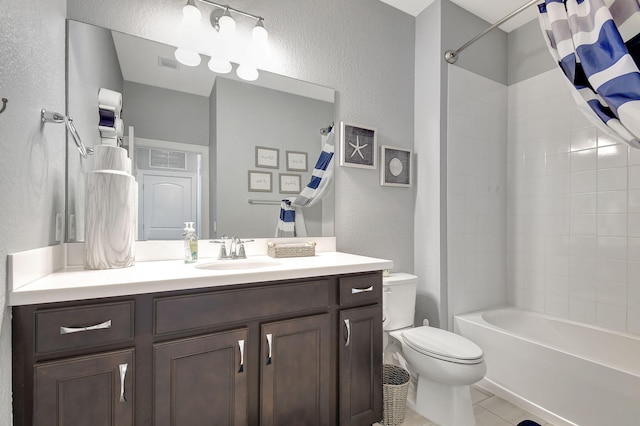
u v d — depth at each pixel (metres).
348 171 2.01
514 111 2.50
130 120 1.40
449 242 2.18
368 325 1.40
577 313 2.11
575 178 2.13
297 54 1.82
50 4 1.08
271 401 1.14
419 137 2.29
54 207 1.11
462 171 2.25
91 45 1.31
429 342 1.64
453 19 2.22
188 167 1.51
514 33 2.52
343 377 1.31
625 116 1.14
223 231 1.59
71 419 0.83
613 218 1.95
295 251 1.61
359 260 1.49
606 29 1.19
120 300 0.91
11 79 0.78
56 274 1.03
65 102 1.24
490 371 1.92
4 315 0.75
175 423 0.97
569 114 2.17
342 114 1.98
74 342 0.84
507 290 2.51
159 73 1.46
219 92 1.59
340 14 1.98
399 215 2.24
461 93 2.25
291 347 1.19
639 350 1.77
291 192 1.79
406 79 2.29
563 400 1.54
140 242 1.41
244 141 1.65
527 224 2.40
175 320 0.98
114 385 0.88
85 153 1.16
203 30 1.55
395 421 1.57
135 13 1.41
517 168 2.47
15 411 0.78
